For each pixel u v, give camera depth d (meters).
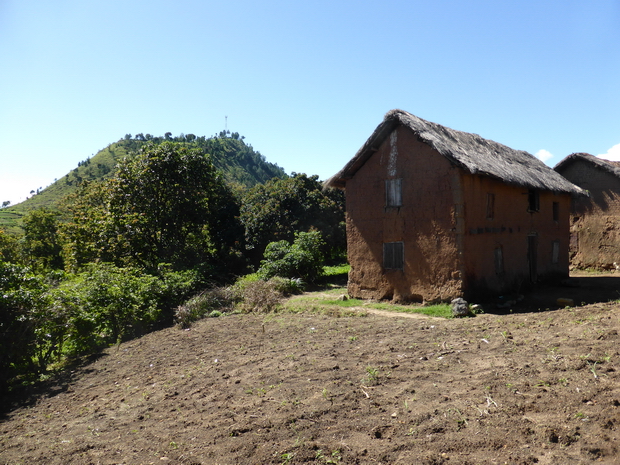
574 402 4.83
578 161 21.14
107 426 6.01
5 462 5.23
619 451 3.83
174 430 5.48
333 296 15.83
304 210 27.27
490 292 13.08
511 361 6.53
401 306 13.01
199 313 14.48
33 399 8.24
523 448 4.10
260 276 19.67
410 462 4.07
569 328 8.24
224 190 28.03
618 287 15.05
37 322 9.64
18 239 34.28
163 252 21.58
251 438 4.91
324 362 7.59
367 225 14.54
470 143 14.59
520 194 15.06
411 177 13.33
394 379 6.34
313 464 4.22
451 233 12.31
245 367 7.97
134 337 13.02
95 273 13.41
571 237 21.58
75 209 28.11
